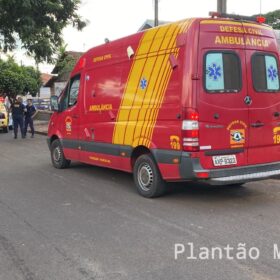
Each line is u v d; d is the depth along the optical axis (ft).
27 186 27.76
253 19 23.26
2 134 67.56
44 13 64.13
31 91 150.71
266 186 26.76
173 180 22.38
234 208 21.75
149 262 14.90
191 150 20.98
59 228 18.83
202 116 21.11
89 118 29.17
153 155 23.13
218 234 17.72
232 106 21.91
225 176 21.61
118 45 26.30
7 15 60.18
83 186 27.50
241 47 22.38
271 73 23.52
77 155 31.17
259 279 13.47
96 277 13.76
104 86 27.45
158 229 18.47
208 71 21.31
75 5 66.08
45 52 66.08
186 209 21.62
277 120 23.65
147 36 23.95
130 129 24.91
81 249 16.24
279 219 19.79
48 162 37.68
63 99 32.78
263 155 23.17
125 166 25.85
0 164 36.96
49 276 13.91
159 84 22.74
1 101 75.72
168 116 22.07
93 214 20.97
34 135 64.75
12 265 14.84
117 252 15.87
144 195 24.26
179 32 21.79
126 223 19.39
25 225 19.33
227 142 21.84
